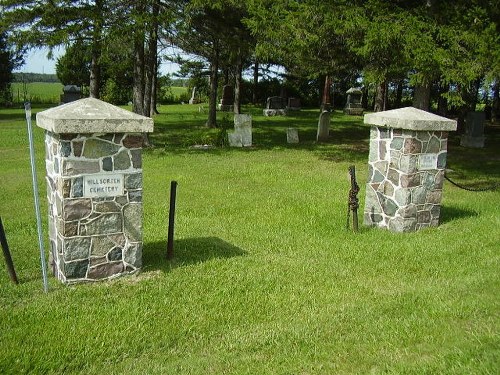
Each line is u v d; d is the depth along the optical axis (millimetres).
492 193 10320
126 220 5297
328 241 6973
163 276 5465
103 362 3812
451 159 15070
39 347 3910
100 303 4730
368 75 12125
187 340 4164
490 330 4094
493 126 24969
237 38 15523
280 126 23078
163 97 42938
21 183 10742
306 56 13797
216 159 14000
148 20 13469
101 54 14445
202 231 7355
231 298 4969
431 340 3992
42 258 4934
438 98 21359
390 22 10727
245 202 9148
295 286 5336
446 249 6605
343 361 3756
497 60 9734
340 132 21547
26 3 13555
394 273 5797
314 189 10414
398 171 7496
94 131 4855
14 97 43531
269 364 3746
